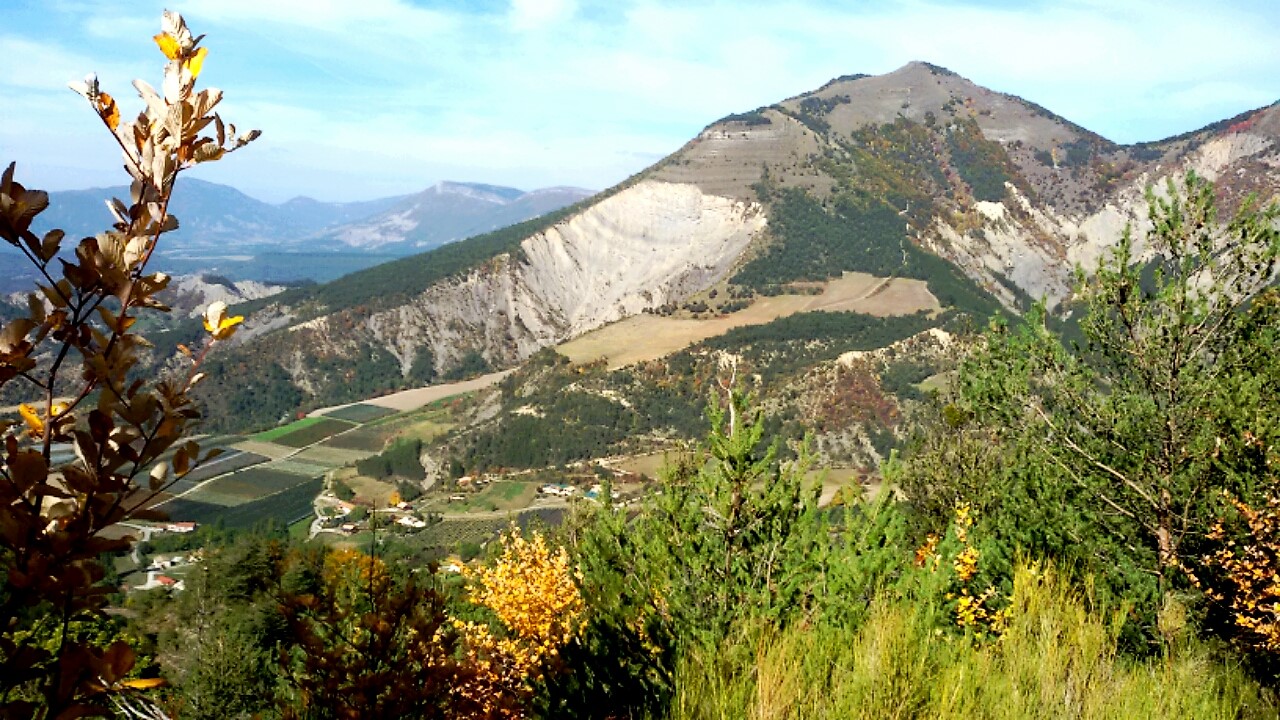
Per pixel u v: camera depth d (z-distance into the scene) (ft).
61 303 5.94
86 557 6.02
